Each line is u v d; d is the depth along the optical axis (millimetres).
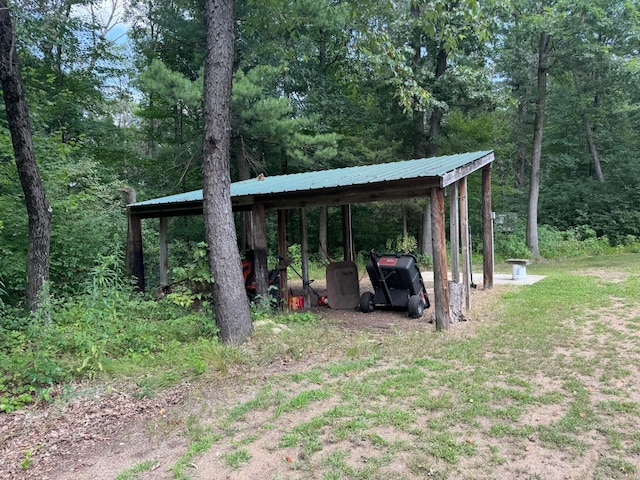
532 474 2734
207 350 5297
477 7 6086
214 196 5832
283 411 3779
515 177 24969
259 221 8008
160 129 18750
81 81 14039
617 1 15398
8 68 5922
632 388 3990
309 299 9016
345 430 3371
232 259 5875
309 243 20188
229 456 3107
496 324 6684
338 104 17516
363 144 17219
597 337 5695
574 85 21625
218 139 5828
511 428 3301
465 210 8148
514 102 16109
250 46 14531
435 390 4102
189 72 16875
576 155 23172
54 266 8453
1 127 8055
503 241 18688
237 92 12727
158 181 17047
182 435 3506
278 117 13914
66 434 3611
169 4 15117
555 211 22234
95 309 5652
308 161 14734
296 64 16359
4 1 5871
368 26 6793
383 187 6645
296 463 2969
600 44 15984
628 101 20062
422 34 15281
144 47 16719
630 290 8844
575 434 3193
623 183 21141
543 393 3941
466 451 3010
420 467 2854
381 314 8047
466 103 16531
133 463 3137
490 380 4305
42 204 6332
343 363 4973
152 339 5637
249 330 5918
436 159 9375
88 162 10016
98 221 9297
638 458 2861
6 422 3838
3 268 7391
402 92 6961
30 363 4719
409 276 7910
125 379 4684
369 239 20547
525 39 17219
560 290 9336
